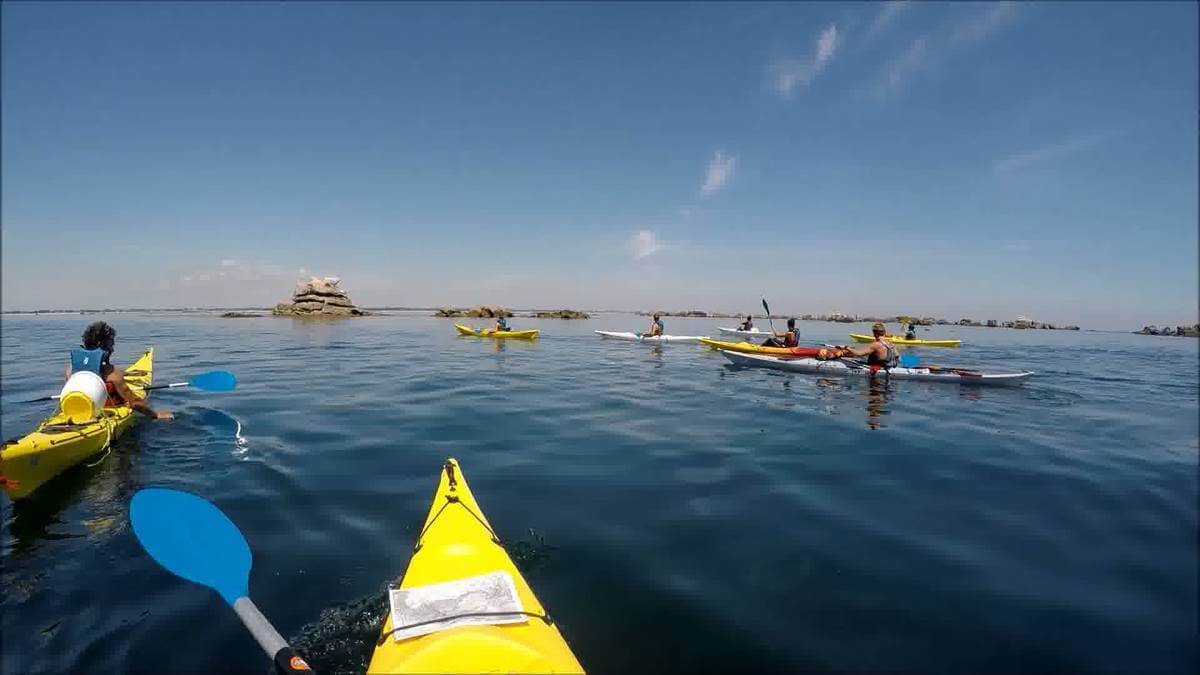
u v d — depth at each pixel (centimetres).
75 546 433
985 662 315
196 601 363
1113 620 357
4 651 312
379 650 268
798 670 305
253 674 297
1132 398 1241
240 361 1609
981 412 1012
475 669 235
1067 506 549
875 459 695
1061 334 5659
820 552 441
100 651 313
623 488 578
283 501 522
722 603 367
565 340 2650
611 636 330
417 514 498
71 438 561
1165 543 467
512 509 518
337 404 977
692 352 2091
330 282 5841
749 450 727
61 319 5150
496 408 980
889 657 317
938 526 495
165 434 730
